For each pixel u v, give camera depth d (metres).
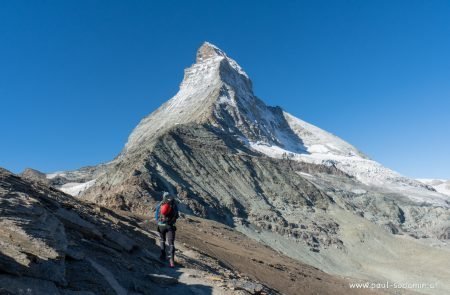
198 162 130.50
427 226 167.50
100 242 12.57
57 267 8.41
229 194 118.44
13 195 10.65
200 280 12.15
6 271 7.41
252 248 60.28
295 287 37.16
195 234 46.97
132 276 10.83
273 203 128.12
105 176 117.94
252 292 12.40
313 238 109.44
